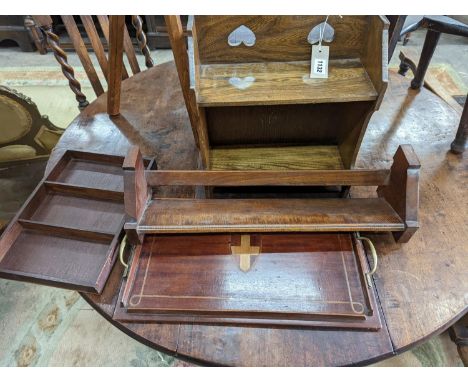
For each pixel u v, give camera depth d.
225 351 0.64
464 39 2.78
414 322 0.66
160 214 0.75
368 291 0.66
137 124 1.19
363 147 1.06
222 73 0.83
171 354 0.65
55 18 2.95
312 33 0.80
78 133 1.16
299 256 0.73
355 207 0.77
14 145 1.43
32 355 1.28
